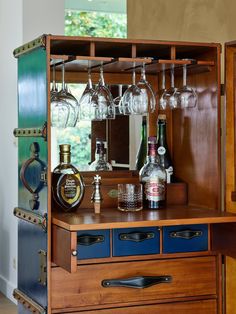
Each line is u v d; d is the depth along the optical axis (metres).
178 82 3.13
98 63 2.76
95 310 2.58
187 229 2.69
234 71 2.77
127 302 2.62
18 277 2.98
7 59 4.90
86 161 3.01
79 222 2.43
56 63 2.76
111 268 2.58
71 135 3.00
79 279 2.56
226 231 2.65
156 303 2.66
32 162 2.71
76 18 4.14
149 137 2.90
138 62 2.72
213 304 2.74
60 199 2.72
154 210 2.83
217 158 2.82
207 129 2.88
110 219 2.53
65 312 2.55
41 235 2.61
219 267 2.74
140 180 2.92
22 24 4.47
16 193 4.75
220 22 3.18
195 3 3.35
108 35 4.00
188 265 2.70
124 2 3.97
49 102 2.53
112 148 3.05
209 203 2.89
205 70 2.87
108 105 2.78
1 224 5.18
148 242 2.62
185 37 3.42
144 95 2.80
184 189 3.05
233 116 2.77
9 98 4.87
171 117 3.14
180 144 3.09
